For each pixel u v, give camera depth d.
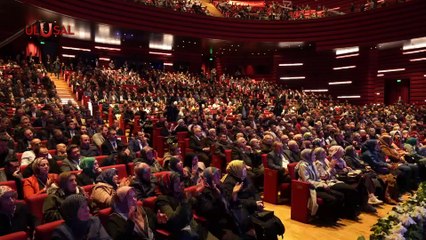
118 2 20.95
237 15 26.16
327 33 23.45
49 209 3.74
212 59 32.44
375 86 23.83
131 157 6.65
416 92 22.41
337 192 5.87
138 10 21.88
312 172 6.04
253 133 10.66
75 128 9.39
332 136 11.22
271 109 19.95
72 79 18.69
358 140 9.92
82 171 5.05
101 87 18.67
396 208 4.06
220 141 9.20
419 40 20.00
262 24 25.23
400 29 19.95
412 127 12.99
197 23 24.16
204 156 8.80
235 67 32.03
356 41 22.14
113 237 3.34
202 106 18.62
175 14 23.36
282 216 6.04
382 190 7.02
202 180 4.37
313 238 5.12
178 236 3.68
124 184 4.57
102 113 15.07
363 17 21.75
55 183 4.20
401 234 3.45
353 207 5.97
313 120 14.21
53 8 17.58
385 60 24.12
